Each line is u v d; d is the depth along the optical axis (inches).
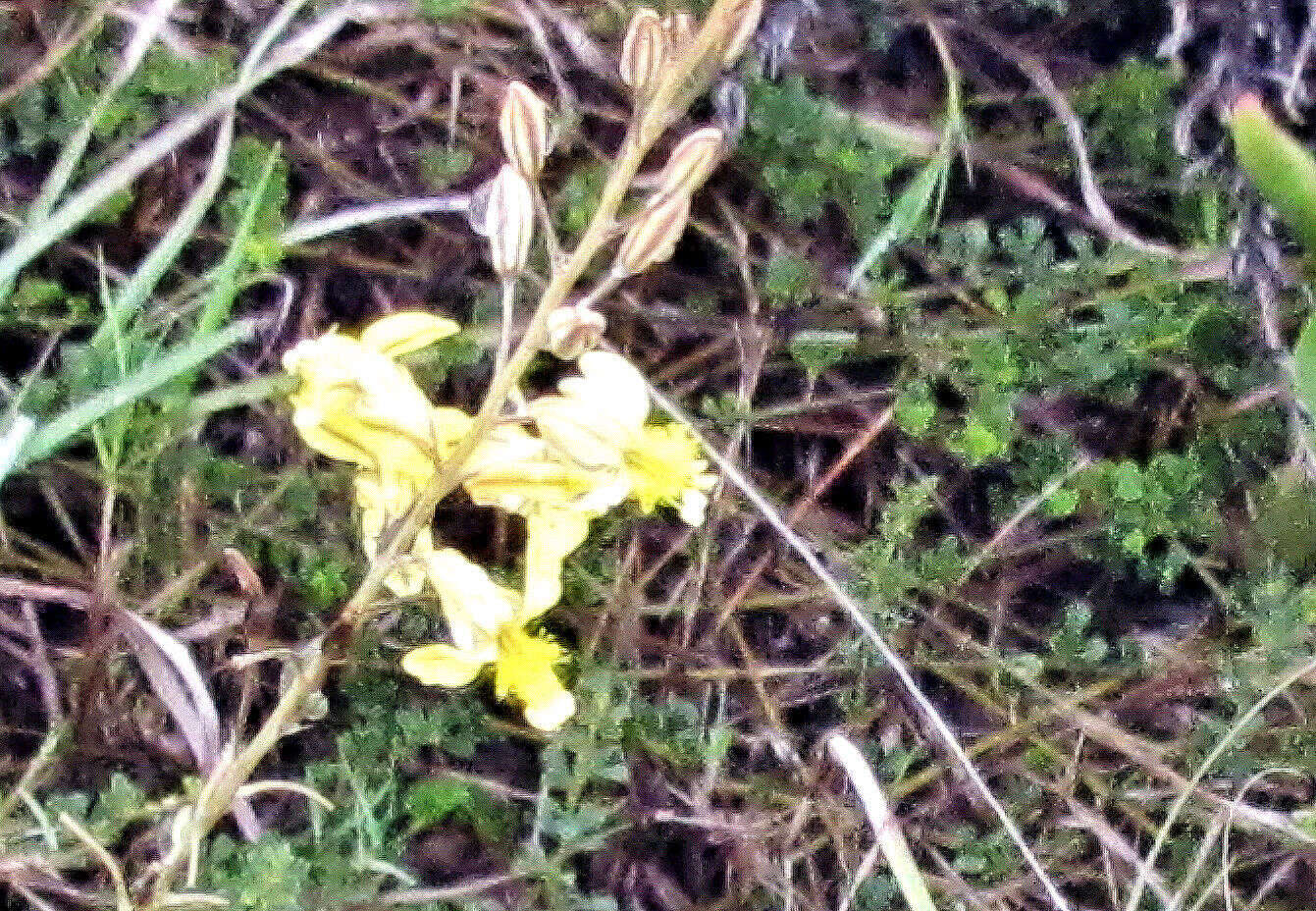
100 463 18.9
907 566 19.7
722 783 19.5
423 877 19.1
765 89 19.5
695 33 15.9
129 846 18.8
